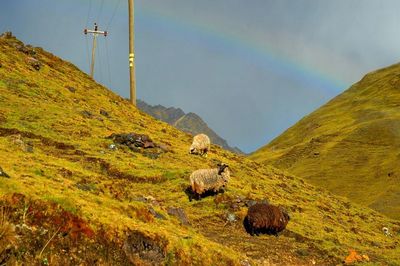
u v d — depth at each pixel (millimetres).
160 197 37188
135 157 47719
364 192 122000
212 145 73188
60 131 50188
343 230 40531
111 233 16766
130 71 87688
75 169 30844
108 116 68188
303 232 34375
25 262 13742
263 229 32344
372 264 29547
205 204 36219
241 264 20672
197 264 18641
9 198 15664
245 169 58594
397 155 141250
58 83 74125
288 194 51500
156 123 79688
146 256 17016
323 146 178375
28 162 25516
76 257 15148
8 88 60406
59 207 16375
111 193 22625
